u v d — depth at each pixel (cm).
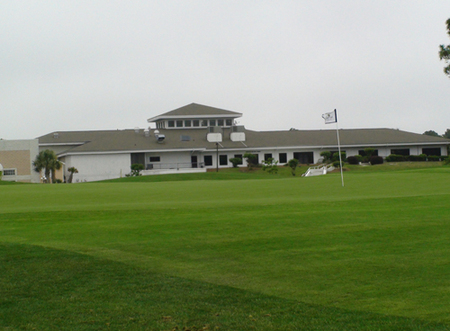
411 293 740
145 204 1627
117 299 715
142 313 671
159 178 4806
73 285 765
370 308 687
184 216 1310
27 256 894
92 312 673
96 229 1157
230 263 885
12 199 1977
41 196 2094
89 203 1781
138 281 784
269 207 1448
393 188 2125
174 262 888
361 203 1507
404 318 654
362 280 795
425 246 980
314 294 738
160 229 1148
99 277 799
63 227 1187
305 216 1278
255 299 718
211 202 1656
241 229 1135
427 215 1267
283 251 958
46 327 631
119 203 1738
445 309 682
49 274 809
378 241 1021
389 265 867
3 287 753
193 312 675
